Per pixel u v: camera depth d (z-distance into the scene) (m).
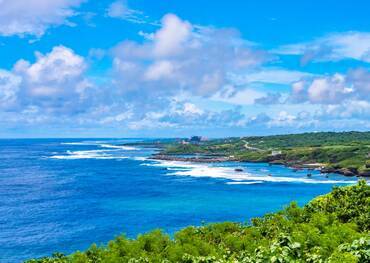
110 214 93.38
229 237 20.00
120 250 19.59
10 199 111.38
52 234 76.12
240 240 19.72
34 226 82.00
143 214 93.44
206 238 21.20
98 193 121.81
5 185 137.50
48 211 96.19
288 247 15.97
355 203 23.11
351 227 21.02
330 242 17.78
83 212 95.38
